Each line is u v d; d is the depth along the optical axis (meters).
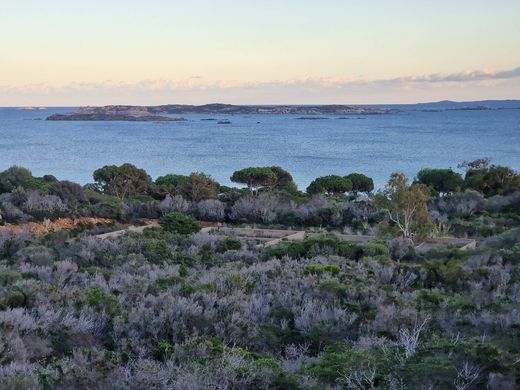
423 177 47.56
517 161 103.62
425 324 10.66
